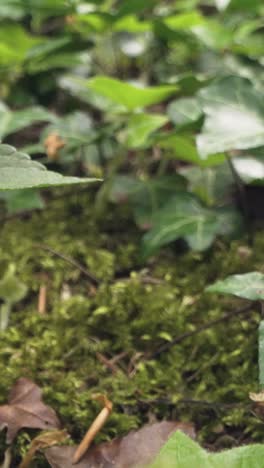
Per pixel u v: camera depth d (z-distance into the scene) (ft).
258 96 2.09
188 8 2.75
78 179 1.67
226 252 2.25
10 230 2.33
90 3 2.45
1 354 2.03
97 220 2.36
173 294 2.14
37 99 2.62
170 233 2.17
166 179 2.33
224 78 2.10
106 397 1.88
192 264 2.23
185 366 2.01
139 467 1.82
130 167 2.50
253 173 2.25
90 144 2.34
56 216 2.38
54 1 2.39
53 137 2.24
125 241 2.31
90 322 2.09
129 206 2.38
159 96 2.24
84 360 2.04
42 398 1.95
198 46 2.54
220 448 1.90
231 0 2.49
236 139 2.02
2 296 2.13
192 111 2.29
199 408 1.95
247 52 2.58
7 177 1.67
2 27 2.46
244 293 1.89
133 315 2.12
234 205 2.27
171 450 1.70
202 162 2.23
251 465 1.69
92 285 2.20
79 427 1.92
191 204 2.23
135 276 2.18
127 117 2.39
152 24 2.41
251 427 1.91
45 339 2.06
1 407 1.90
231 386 1.96
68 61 2.52
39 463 1.86
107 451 1.84
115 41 2.77
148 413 1.94
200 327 2.05
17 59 2.51
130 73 2.83
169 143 2.23
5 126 2.30
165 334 2.05
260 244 2.26
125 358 2.05
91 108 2.69
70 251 2.27
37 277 2.22
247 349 2.03
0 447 1.89
